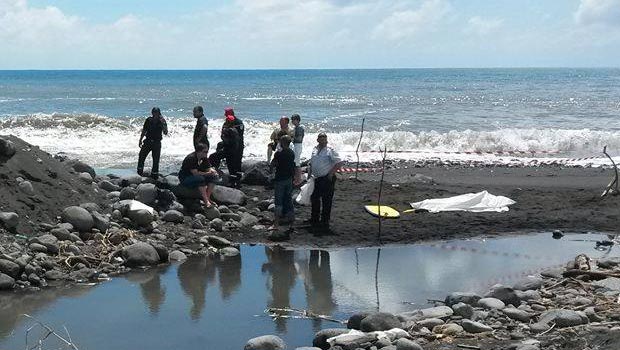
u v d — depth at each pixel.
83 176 14.02
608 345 6.87
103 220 11.75
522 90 85.75
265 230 12.87
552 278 10.07
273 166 12.66
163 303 8.95
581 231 13.31
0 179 11.67
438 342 7.36
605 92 78.19
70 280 9.86
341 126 33.47
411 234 12.86
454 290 9.65
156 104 52.84
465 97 67.50
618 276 9.80
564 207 15.09
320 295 9.39
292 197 13.66
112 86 100.12
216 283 9.91
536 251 11.88
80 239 11.25
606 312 8.21
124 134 28.39
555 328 7.66
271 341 7.10
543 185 17.80
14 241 10.53
